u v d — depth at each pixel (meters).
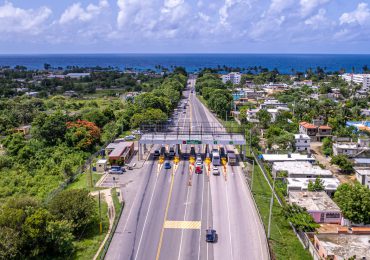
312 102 170.62
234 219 64.19
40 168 93.50
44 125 110.12
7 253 48.28
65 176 87.88
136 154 104.31
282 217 65.31
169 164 92.62
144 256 52.72
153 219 63.94
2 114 145.88
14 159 95.69
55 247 52.59
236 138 96.00
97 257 52.47
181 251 54.06
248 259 52.22
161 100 154.75
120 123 137.38
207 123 150.00
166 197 73.44
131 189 77.88
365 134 125.31
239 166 93.44
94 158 101.56
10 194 79.06
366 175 83.62
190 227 61.19
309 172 84.31
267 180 84.12
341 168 93.38
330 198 70.31
